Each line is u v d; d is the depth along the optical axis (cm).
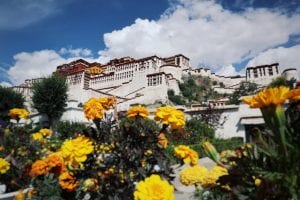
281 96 103
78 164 215
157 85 7706
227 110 2222
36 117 3638
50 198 259
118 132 235
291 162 101
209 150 144
